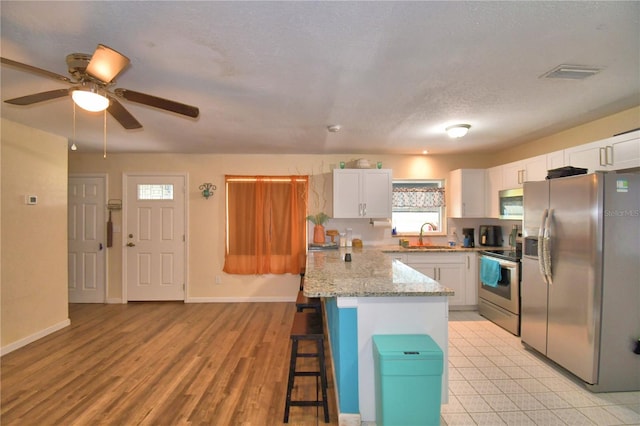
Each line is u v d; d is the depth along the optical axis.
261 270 4.86
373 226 4.96
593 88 2.36
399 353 1.79
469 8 1.44
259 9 1.44
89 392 2.43
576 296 2.50
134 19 1.52
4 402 2.30
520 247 3.73
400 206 4.93
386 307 2.05
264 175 4.89
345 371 2.04
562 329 2.65
